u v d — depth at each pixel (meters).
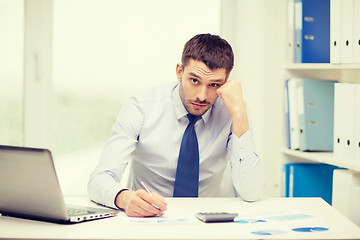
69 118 2.95
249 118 1.91
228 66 1.69
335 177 1.95
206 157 1.87
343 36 2.02
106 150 1.77
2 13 2.88
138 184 1.97
